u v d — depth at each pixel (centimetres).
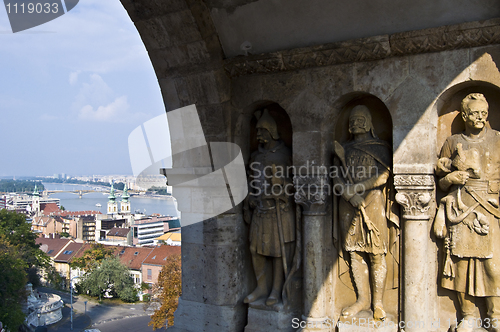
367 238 325
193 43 354
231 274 372
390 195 325
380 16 301
